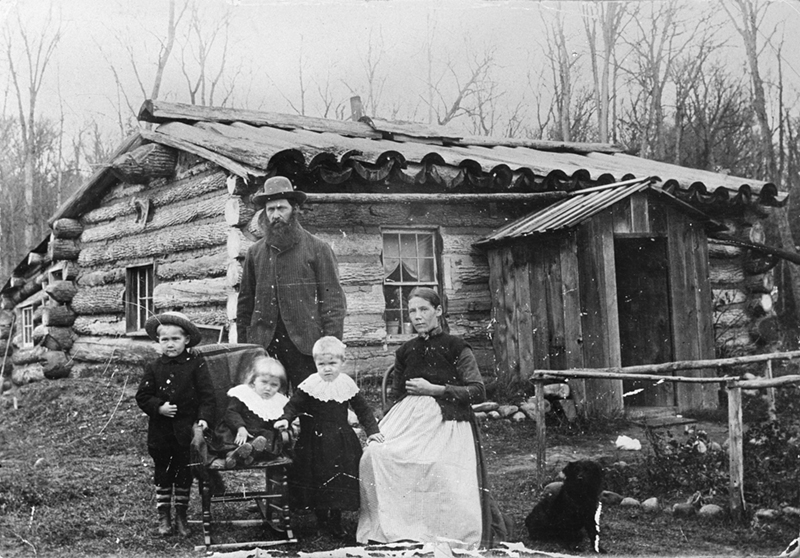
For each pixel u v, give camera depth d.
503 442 6.11
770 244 10.72
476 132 10.40
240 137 7.45
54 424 6.69
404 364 4.04
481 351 7.71
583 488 3.84
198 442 3.68
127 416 6.61
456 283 7.74
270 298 4.79
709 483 4.68
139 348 8.63
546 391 6.88
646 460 5.28
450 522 3.64
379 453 3.73
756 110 10.47
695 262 7.70
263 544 3.67
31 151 10.68
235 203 6.75
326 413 3.84
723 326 8.80
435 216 7.71
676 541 3.94
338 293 4.88
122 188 9.46
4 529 3.85
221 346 4.26
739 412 4.32
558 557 3.67
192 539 3.80
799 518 4.20
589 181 8.31
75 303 10.09
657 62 10.89
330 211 7.12
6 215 11.51
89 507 4.26
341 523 4.03
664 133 11.20
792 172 10.47
